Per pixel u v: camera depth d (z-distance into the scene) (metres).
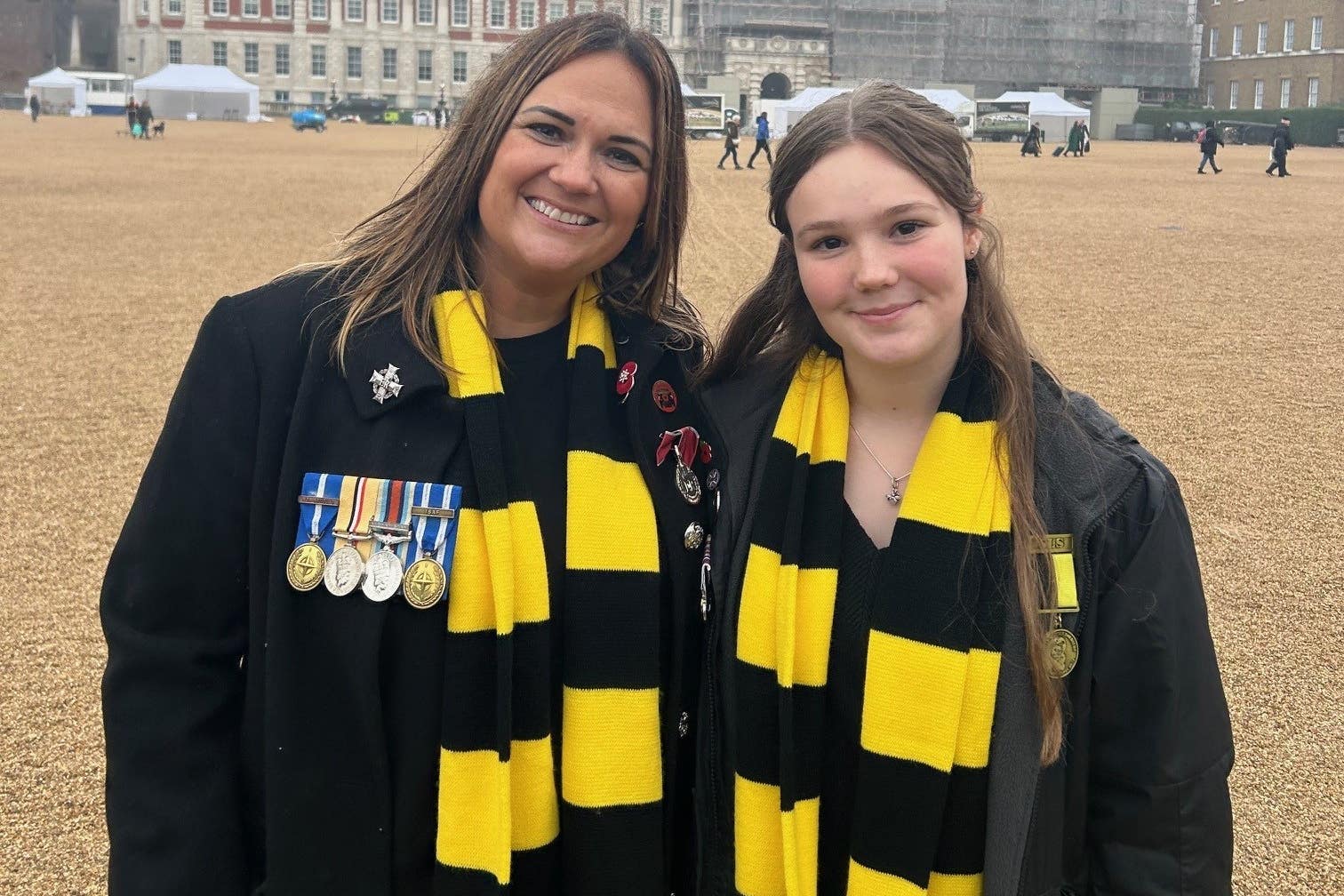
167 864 1.97
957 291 2.00
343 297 2.13
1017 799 1.95
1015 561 1.94
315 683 2.01
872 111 1.99
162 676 2.01
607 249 2.17
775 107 54.38
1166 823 1.96
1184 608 1.94
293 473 2.02
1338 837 3.65
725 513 2.21
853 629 2.06
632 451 2.21
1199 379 8.96
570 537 2.10
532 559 2.04
